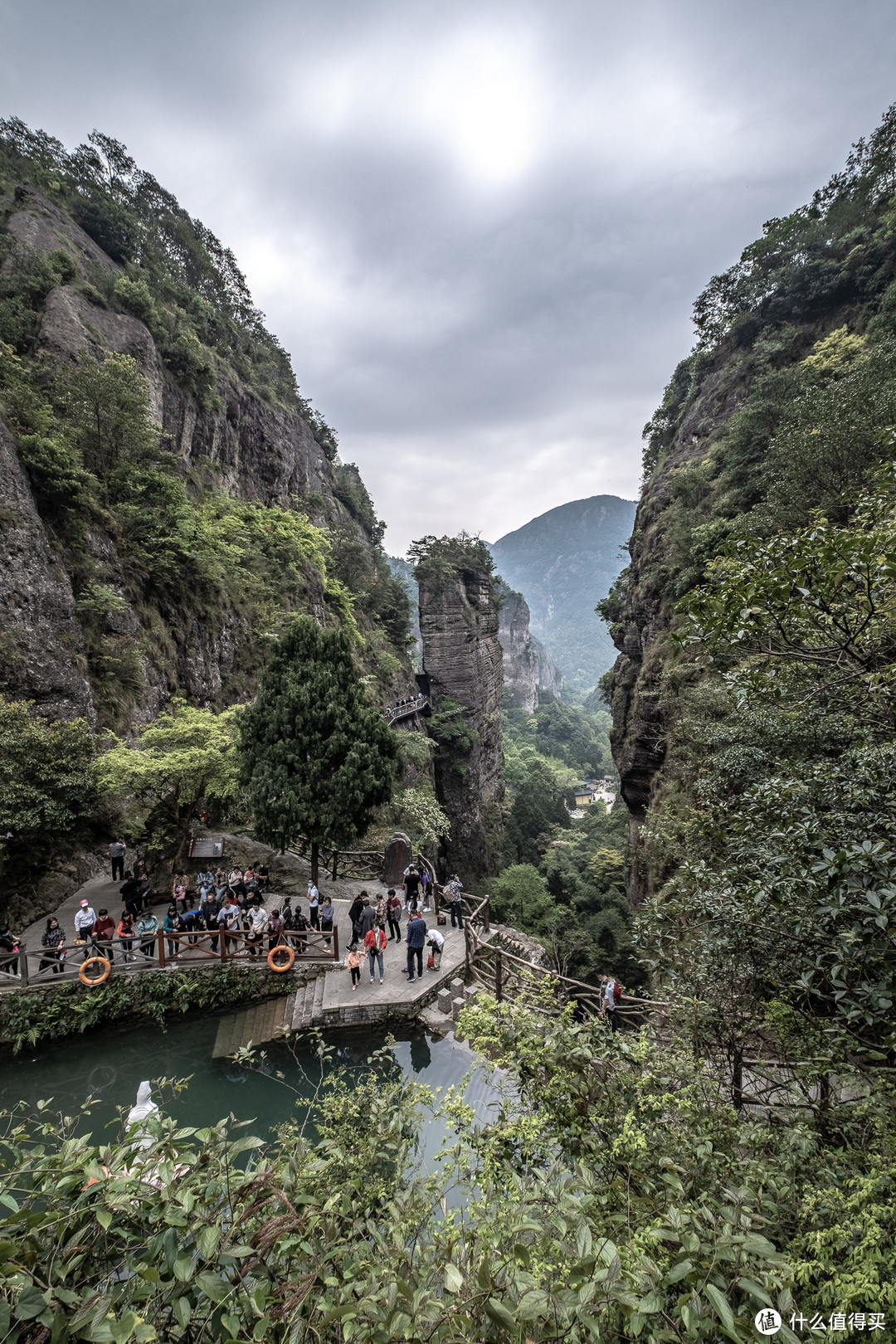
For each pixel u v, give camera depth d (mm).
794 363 26578
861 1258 2432
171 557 20594
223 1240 2469
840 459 13062
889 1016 3564
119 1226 2400
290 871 15695
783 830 4621
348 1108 5020
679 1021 4957
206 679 21406
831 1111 3725
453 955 11320
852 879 3559
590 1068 4012
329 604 36125
